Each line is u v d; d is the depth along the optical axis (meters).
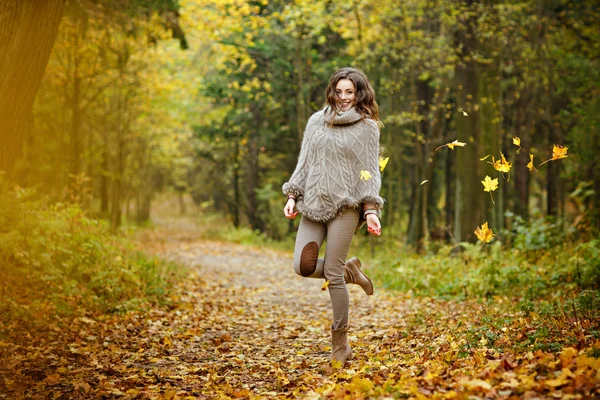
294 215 4.19
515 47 15.96
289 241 25.03
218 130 26.92
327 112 4.16
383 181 25.81
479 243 11.15
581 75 15.85
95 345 5.24
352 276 4.39
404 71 18.19
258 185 30.69
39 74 6.83
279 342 5.62
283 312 7.84
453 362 3.74
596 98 14.30
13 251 7.27
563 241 10.20
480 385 2.87
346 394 3.21
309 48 21.28
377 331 5.91
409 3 15.73
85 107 18.84
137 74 19.38
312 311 7.91
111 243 10.24
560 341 3.77
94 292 7.54
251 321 6.98
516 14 15.18
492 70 15.00
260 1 15.35
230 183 34.91
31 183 16.08
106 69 17.17
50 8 6.74
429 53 16.06
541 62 16.61
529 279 7.88
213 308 8.02
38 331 5.56
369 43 17.95
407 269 10.77
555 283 7.32
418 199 20.38
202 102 25.34
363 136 4.09
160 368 4.45
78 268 8.00
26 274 7.15
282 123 26.48
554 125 19.73
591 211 10.44
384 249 19.45
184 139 30.28
